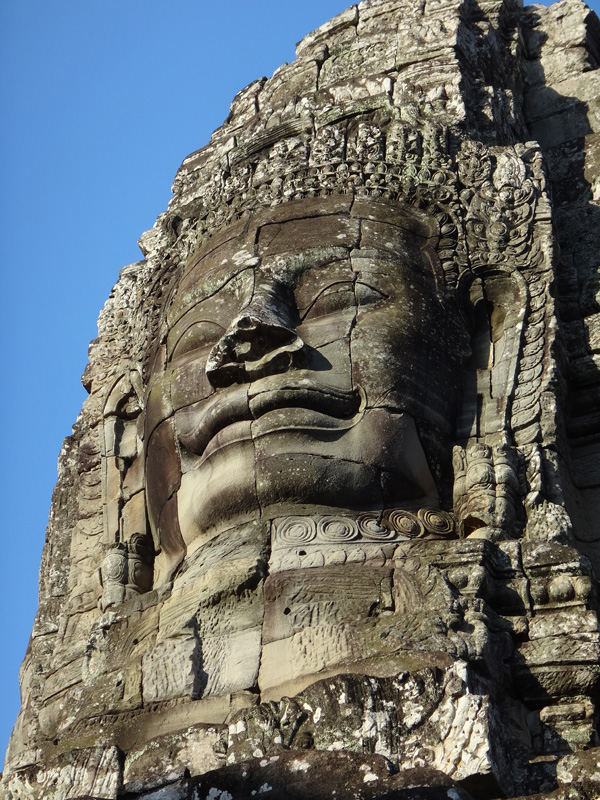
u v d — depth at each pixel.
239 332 8.41
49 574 10.41
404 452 8.30
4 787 7.77
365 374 8.42
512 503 8.22
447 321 8.90
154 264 10.23
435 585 7.64
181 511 8.62
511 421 8.62
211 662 7.83
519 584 7.75
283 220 9.20
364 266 8.88
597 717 7.39
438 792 6.20
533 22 12.30
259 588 7.91
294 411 8.23
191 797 6.64
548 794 6.35
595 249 10.06
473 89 10.39
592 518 8.76
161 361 9.26
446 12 10.92
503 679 7.38
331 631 7.58
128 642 8.41
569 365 9.32
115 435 10.09
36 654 9.94
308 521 8.10
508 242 9.23
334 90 10.39
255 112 10.95
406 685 6.89
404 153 9.54
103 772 7.38
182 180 10.55
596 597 7.86
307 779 6.51
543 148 11.35
